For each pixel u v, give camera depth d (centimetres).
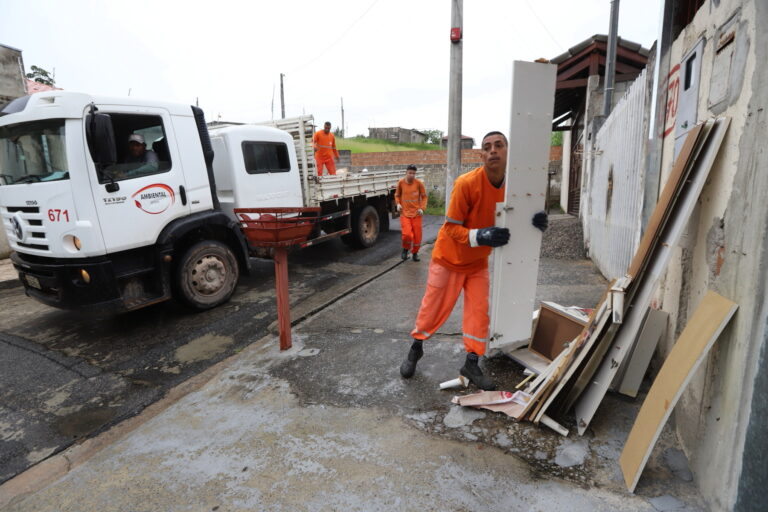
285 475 213
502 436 234
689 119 244
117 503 203
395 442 233
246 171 612
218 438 247
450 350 346
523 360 305
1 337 468
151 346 428
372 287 552
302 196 721
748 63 161
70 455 267
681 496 184
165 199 475
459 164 900
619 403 259
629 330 222
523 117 261
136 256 459
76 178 404
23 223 435
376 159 2075
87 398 337
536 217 289
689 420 201
